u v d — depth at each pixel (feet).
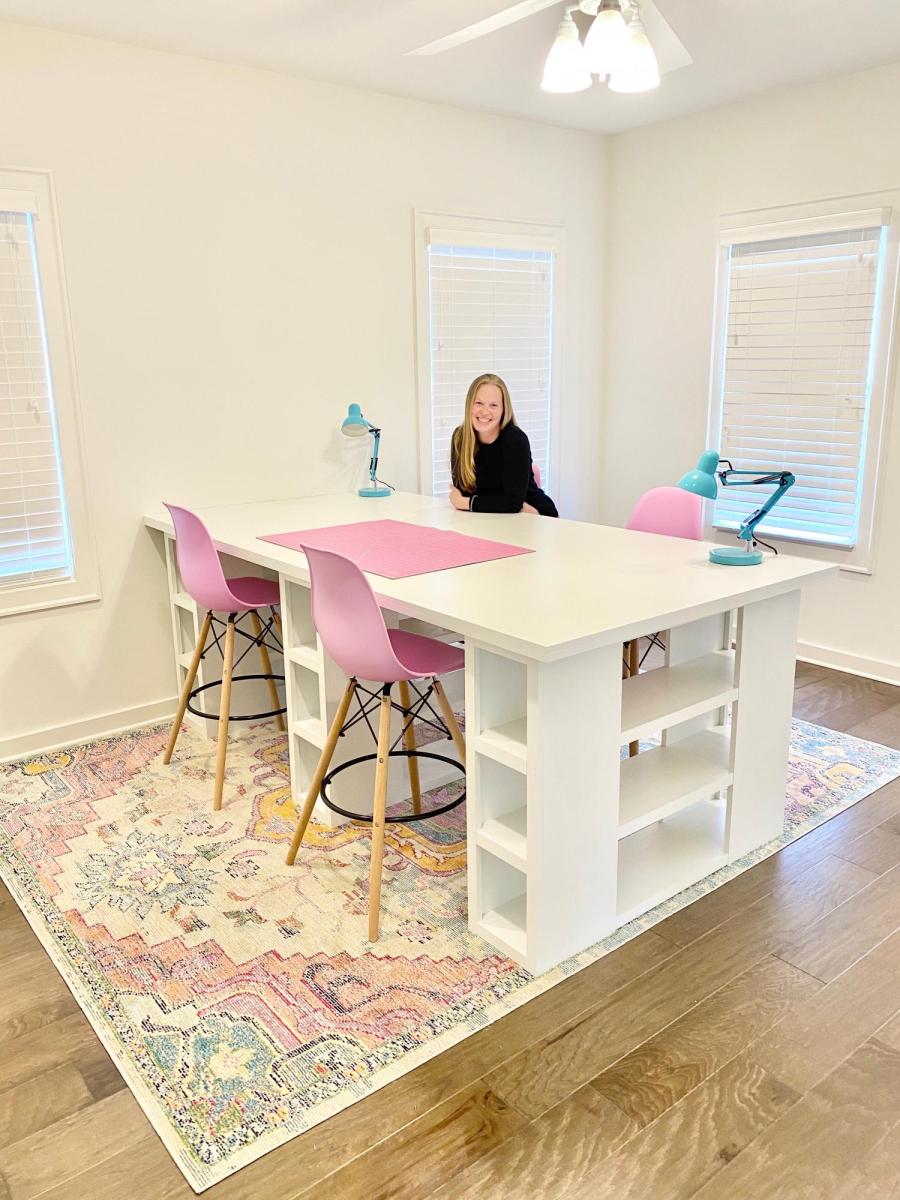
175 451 11.85
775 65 11.94
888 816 9.47
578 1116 5.76
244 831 9.38
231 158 11.64
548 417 15.97
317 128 12.28
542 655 6.19
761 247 13.80
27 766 10.98
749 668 8.22
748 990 6.89
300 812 9.70
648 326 15.70
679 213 14.83
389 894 8.25
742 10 10.02
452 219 13.87
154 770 10.84
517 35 10.47
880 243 12.38
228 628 9.82
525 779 7.72
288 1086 6.05
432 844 9.11
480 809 7.39
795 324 13.56
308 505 12.41
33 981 7.18
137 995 6.97
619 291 16.07
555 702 6.66
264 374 12.43
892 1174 5.32
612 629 6.59
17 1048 6.47
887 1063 6.15
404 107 13.05
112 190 10.82
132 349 11.28
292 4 9.48
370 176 12.91
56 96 10.28
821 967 7.14
